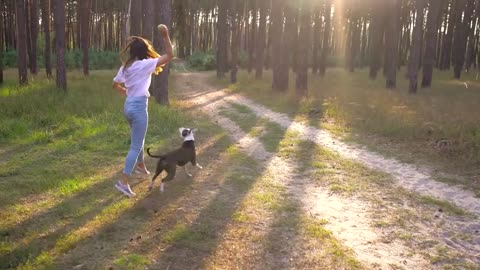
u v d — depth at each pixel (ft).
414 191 20.85
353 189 20.90
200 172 23.07
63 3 55.16
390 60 76.02
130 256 13.03
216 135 33.94
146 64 17.04
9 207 17.03
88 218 16.08
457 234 15.79
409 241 15.07
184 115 41.93
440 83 89.86
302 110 48.75
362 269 12.91
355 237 15.30
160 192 19.26
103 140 29.84
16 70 113.80
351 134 35.76
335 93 64.18
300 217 16.90
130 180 21.09
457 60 106.73
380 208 18.39
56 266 12.50
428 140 31.91
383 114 41.63
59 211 16.69
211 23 217.56
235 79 92.94
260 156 27.55
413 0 131.23
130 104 17.37
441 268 13.16
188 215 16.69
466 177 23.22
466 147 28.53
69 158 25.16
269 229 15.60
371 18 127.95
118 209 17.03
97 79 84.53
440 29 136.36
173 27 116.16
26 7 104.47
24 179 20.74
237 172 23.29
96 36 188.55
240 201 18.51
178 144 29.96
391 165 25.95
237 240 14.57
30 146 28.12
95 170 22.79
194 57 175.42
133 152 17.85
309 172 23.98
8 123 33.06
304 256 13.58
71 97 48.29
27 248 13.51
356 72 138.41
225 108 51.62
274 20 70.23
